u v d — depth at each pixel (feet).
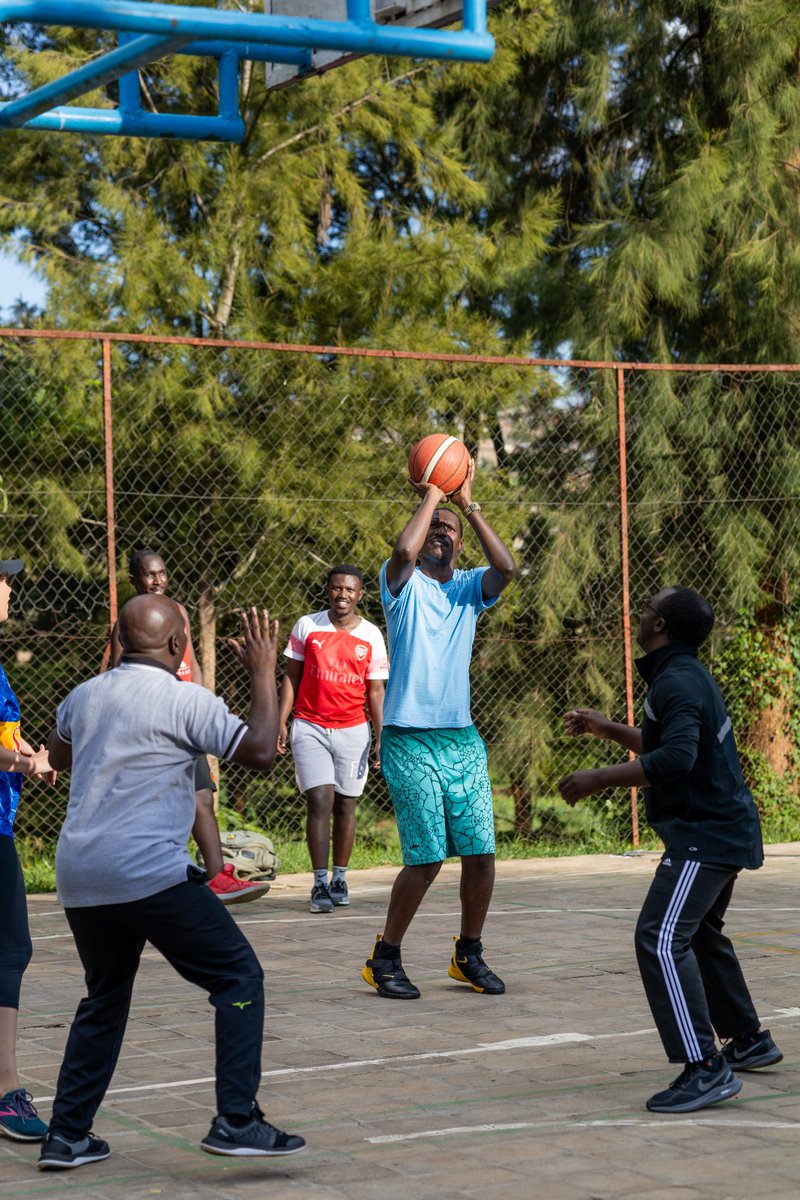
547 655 50.85
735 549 48.42
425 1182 13.42
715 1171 13.56
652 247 51.03
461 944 22.17
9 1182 13.71
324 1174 13.73
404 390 48.91
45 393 48.24
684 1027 15.71
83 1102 14.16
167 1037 19.51
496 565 21.99
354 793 30.04
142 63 18.69
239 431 48.29
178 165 51.42
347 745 29.76
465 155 56.80
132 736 13.85
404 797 21.68
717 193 51.24
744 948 24.79
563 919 28.02
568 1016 20.34
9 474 47.65
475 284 55.31
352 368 49.01
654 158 55.36
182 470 48.49
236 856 33.50
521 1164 13.88
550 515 50.01
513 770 49.62
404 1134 14.98
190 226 53.36
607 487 51.11
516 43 53.57
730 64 51.62
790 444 51.06
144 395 48.06
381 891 32.35
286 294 53.16
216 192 53.06
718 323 53.88
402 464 48.26
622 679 50.29
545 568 49.42
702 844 15.98
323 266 53.52
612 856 37.86
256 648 13.98
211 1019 20.53
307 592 48.88
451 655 21.97
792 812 43.29
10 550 47.19
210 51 21.91
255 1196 13.16
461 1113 15.74
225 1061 13.75
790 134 51.78
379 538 46.96
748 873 34.94
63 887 13.88
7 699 15.98
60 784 42.98
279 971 23.65
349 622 29.96
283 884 33.40
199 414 48.80
